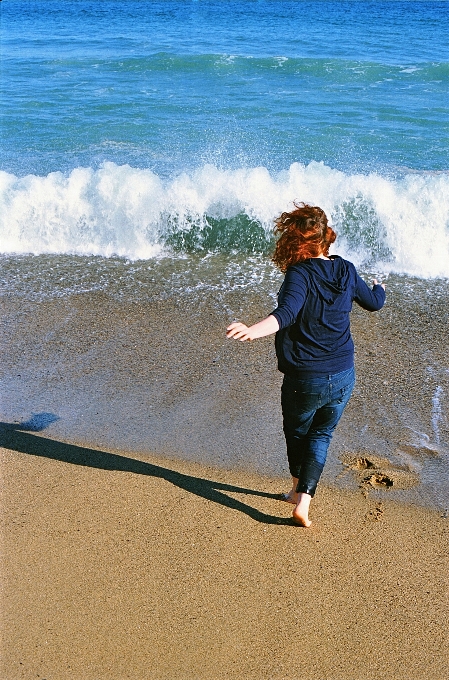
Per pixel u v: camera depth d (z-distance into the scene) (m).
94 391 4.91
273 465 4.08
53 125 13.70
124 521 3.51
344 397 3.25
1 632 2.78
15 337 5.75
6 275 7.05
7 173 9.46
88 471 3.96
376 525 3.55
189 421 4.54
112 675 2.60
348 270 3.12
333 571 3.20
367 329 5.95
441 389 4.97
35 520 3.50
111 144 12.45
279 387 4.97
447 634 2.85
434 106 15.59
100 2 61.53
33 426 4.45
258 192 7.93
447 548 3.38
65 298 6.53
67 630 2.80
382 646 2.78
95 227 7.91
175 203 7.85
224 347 5.59
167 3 58.50
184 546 3.33
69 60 21.23
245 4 56.06
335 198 7.78
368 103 15.92
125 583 3.07
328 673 2.64
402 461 4.13
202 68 20.16
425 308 6.38
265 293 6.67
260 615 2.92
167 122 14.16
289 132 13.38
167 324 6.01
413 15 41.53
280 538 3.42
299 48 24.31
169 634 2.80
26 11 46.78
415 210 7.64
